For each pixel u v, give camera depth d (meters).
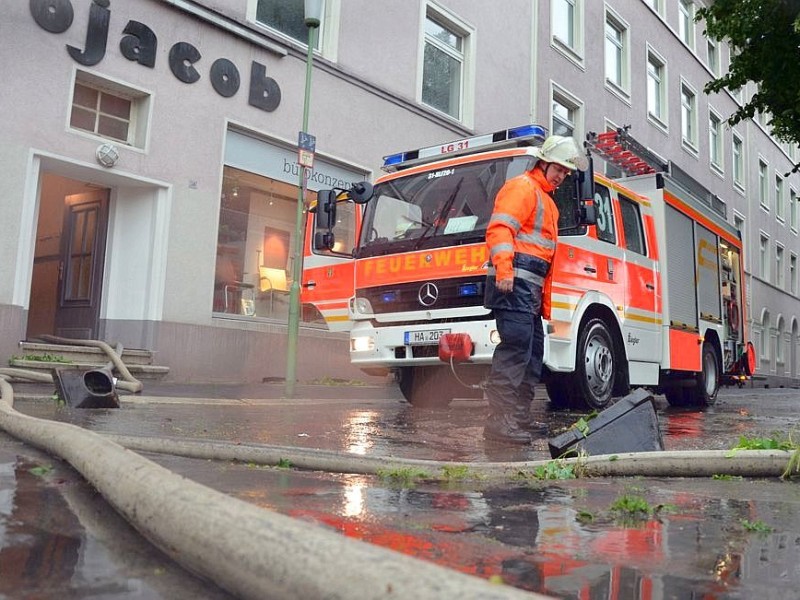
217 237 10.71
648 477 3.26
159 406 6.07
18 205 8.58
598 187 7.38
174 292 10.07
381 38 13.32
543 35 17.83
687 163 25.50
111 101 9.80
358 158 12.73
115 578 1.44
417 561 1.05
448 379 7.81
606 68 21.28
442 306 6.52
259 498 2.38
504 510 2.37
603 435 3.50
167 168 10.04
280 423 5.21
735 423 6.71
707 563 1.77
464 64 15.50
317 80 12.09
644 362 7.93
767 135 32.88
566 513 2.35
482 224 6.50
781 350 32.25
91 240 10.44
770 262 32.12
